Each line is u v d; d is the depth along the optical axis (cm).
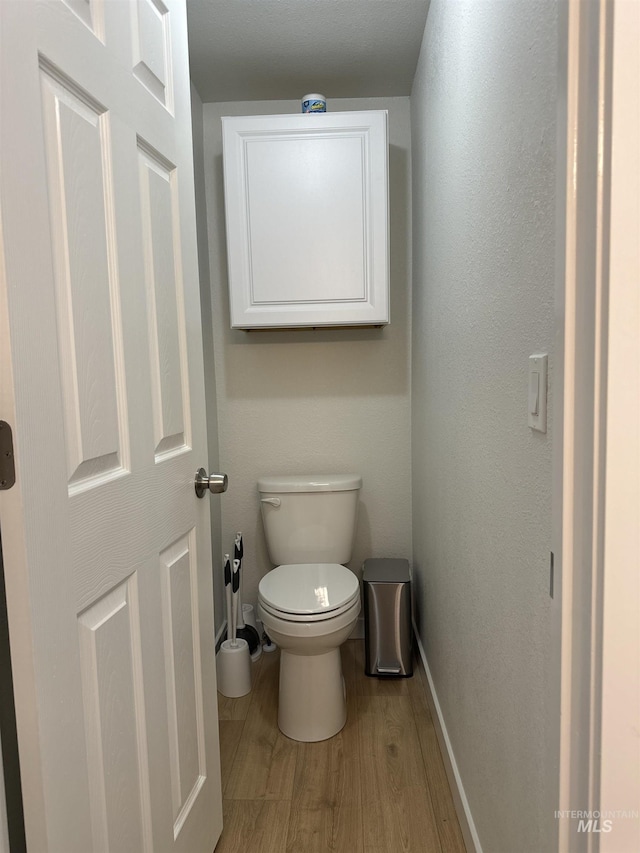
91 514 77
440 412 164
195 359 121
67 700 70
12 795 70
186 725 112
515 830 93
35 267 65
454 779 144
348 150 199
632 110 53
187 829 110
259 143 199
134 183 92
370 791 150
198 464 121
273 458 236
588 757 58
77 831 72
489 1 102
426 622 199
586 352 56
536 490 81
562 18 58
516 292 89
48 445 67
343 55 193
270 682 208
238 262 203
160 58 104
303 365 232
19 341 62
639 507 55
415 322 218
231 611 206
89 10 79
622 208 53
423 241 193
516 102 87
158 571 100
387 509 237
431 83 169
